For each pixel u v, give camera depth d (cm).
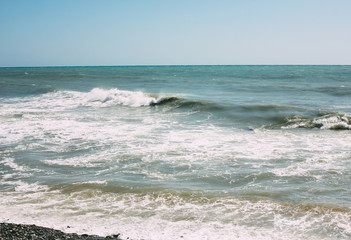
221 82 4734
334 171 861
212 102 2141
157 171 887
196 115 1867
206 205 655
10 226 540
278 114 1764
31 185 787
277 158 1002
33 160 998
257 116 1755
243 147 1149
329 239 512
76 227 557
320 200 668
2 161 990
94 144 1191
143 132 1413
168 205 659
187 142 1223
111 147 1147
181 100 2241
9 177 847
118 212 626
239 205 653
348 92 3033
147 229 552
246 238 518
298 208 632
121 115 1914
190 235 529
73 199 695
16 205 661
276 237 521
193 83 4525
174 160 989
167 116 1869
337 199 671
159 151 1091
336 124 1482
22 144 1196
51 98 2744
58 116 1830
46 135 1345
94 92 2878
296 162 955
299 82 4647
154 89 3597
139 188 755
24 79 5447
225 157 1020
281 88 3569
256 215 605
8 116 1791
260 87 3753
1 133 1383
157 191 733
